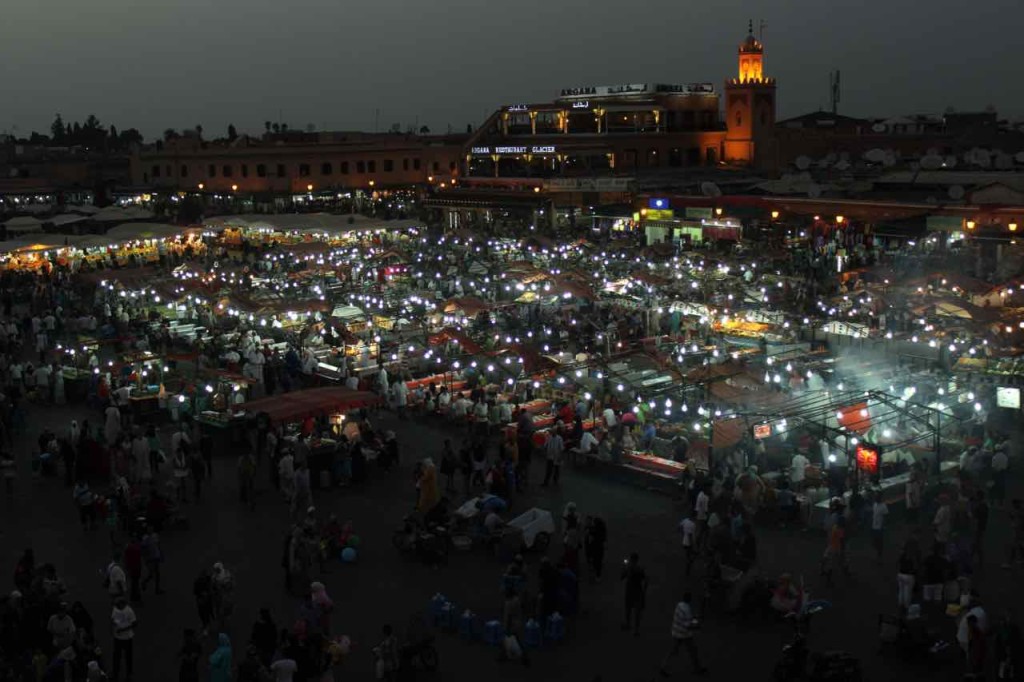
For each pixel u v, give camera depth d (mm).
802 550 23312
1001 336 36156
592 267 56906
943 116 104625
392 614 20703
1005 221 52969
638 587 19469
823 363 36031
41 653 17578
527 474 28391
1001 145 92000
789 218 63469
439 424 33781
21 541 24797
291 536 21797
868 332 39438
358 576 22625
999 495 25000
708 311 43875
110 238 66562
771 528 24750
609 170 96688
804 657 17406
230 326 45844
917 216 57094
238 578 22578
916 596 20609
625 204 73438
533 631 19188
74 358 39094
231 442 31672
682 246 64812
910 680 17719
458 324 43562
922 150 94250
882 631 18844
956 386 31984
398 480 28938
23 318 48625
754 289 48312
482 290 52531
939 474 26094
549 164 101625
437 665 18484
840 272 51375
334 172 104938
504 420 32344
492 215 88000
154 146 114125
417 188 108750
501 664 18641
